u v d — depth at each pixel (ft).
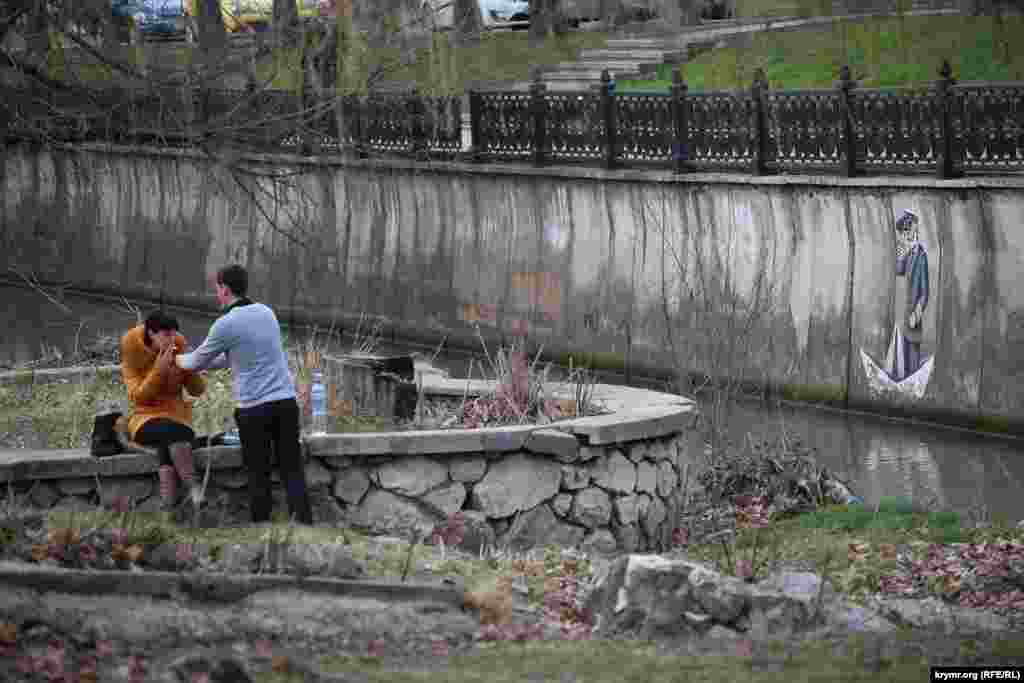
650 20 99.50
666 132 120.26
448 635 38.37
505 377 59.52
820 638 38.78
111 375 68.95
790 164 112.06
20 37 65.98
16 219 178.91
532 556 49.88
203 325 151.84
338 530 47.80
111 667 32.81
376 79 70.23
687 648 37.42
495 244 134.10
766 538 55.57
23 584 36.55
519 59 85.97
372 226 144.25
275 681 32.60
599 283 125.18
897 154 105.70
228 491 50.42
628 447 55.26
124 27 67.00
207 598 38.14
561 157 128.77
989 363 100.07
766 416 105.19
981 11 64.39
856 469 87.97
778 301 112.37
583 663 35.24
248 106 67.15
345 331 146.61
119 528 43.55
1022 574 48.55
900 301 105.19
